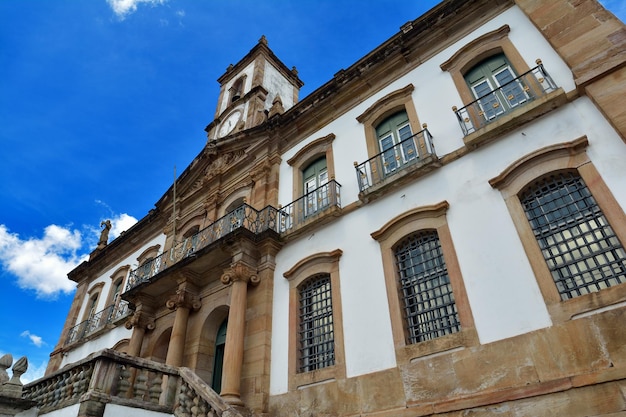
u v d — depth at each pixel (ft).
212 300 36.42
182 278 37.86
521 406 17.80
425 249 25.98
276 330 30.45
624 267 18.53
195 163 51.70
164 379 23.31
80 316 62.49
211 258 35.88
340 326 26.71
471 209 24.38
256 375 28.53
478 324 20.92
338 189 33.55
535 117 24.13
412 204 27.61
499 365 19.30
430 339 22.80
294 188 37.65
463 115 28.63
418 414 20.53
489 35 29.94
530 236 21.27
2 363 23.18
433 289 24.31
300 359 28.32
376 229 28.73
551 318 18.81
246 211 38.96
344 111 38.45
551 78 24.54
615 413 15.64
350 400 23.67
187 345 35.65
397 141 32.50
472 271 22.47
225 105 62.59
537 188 22.66
